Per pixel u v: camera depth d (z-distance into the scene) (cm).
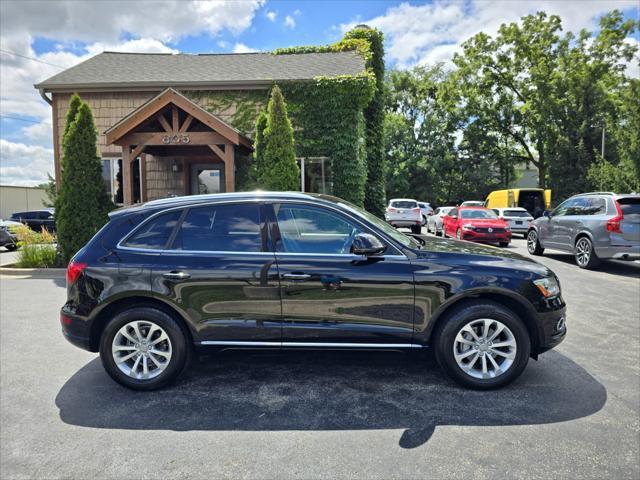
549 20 3272
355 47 1761
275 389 374
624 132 2045
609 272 962
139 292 369
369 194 1866
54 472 262
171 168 1439
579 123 3058
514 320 360
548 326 366
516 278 364
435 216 2147
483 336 365
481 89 3603
